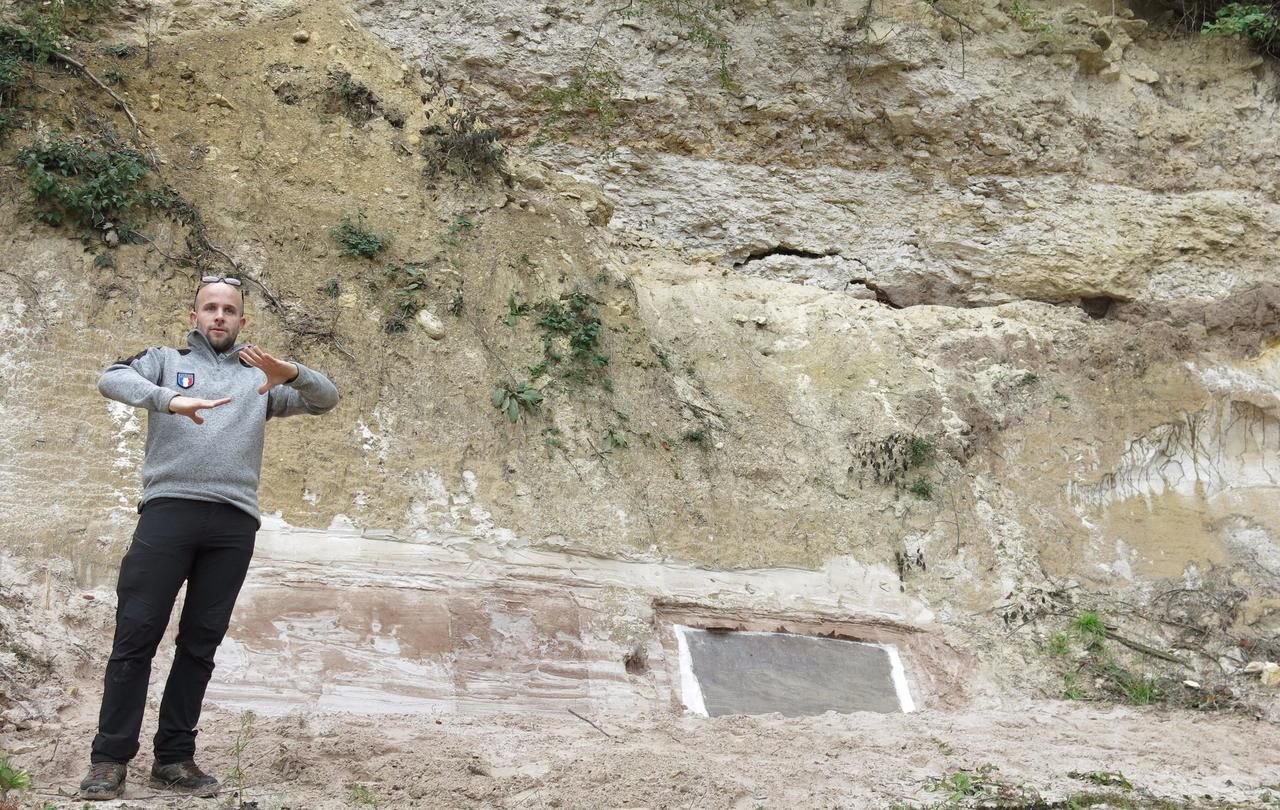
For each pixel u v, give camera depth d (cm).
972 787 527
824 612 828
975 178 1205
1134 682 835
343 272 836
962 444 991
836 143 1185
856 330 1052
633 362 910
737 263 1140
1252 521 1015
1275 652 893
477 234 907
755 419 945
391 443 763
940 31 1218
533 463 802
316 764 480
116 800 416
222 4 957
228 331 460
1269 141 1281
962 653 833
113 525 659
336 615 667
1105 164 1244
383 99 955
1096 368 1100
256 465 453
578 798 461
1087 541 972
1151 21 1345
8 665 553
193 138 856
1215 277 1212
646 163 1131
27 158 770
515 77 1105
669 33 1156
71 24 886
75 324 726
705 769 516
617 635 737
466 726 595
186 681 439
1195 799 549
